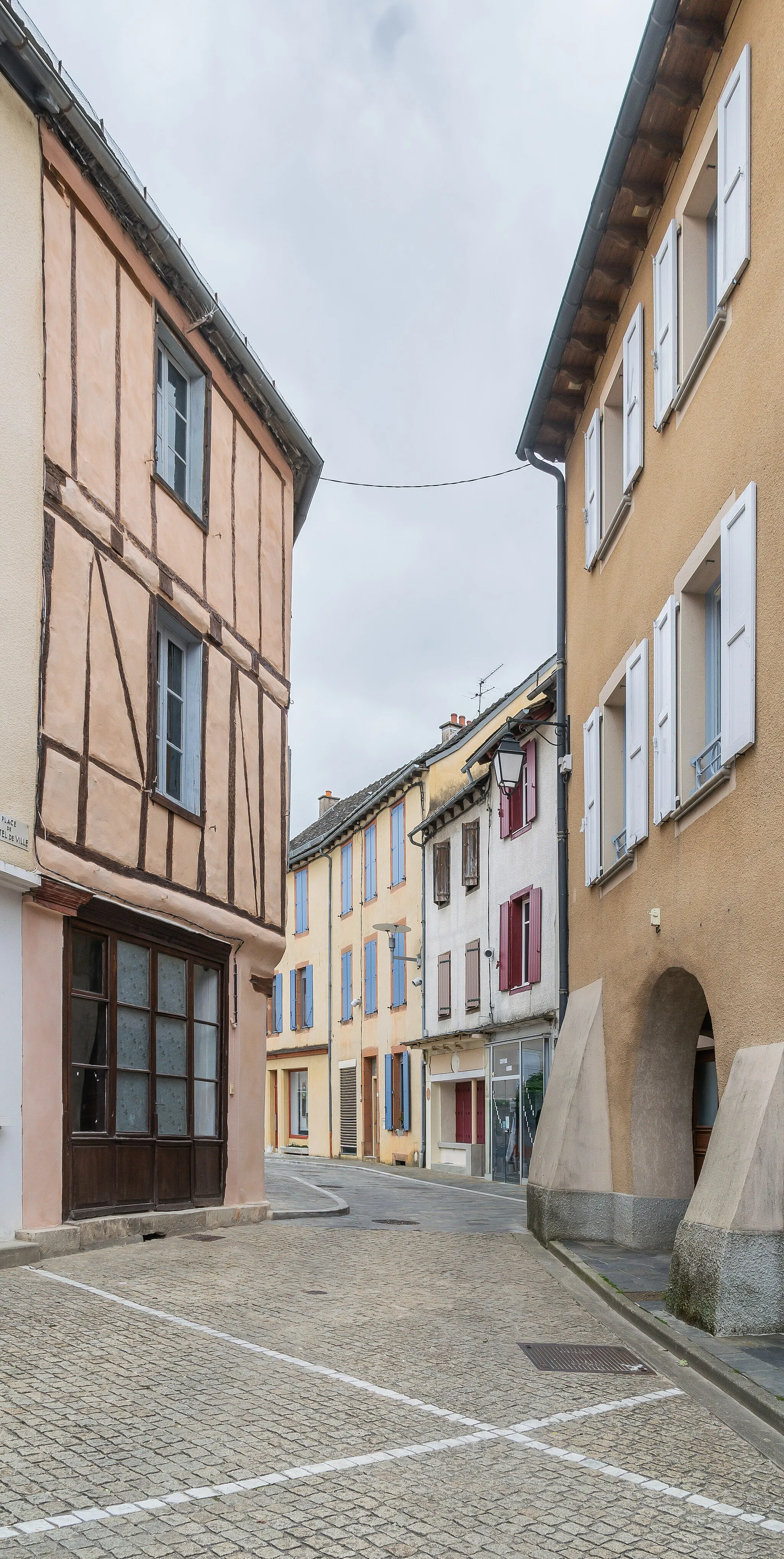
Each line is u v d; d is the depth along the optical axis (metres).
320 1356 6.70
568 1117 12.04
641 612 11.16
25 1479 4.52
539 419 14.55
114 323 11.34
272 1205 15.52
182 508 12.64
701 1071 12.34
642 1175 11.21
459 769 29.00
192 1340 6.88
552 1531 4.29
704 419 9.32
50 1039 9.86
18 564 9.63
